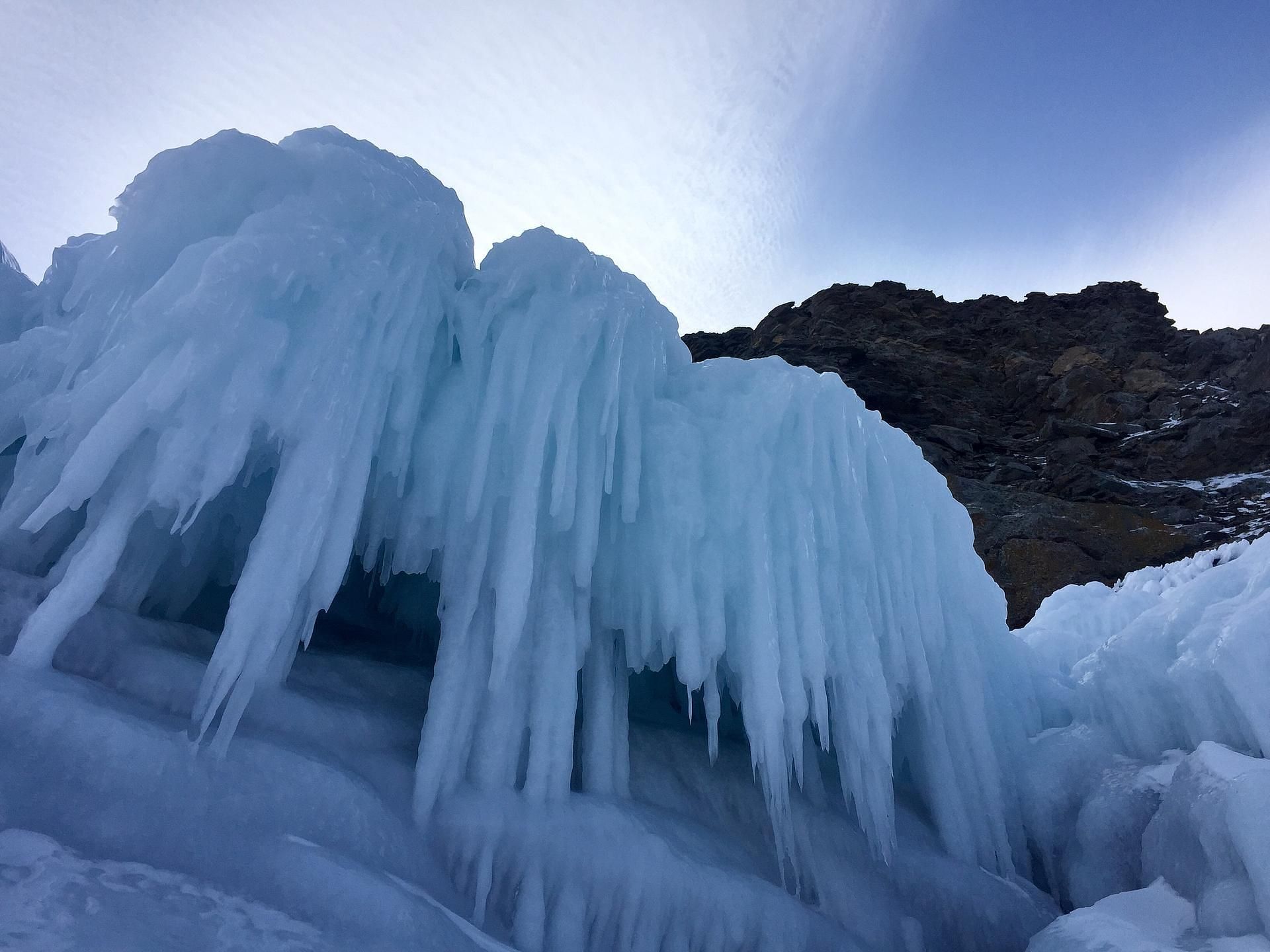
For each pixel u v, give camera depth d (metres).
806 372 7.38
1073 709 8.61
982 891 6.61
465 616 5.23
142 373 4.41
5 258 7.28
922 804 7.79
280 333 4.72
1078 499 27.70
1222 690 6.21
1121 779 7.08
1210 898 4.67
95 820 3.25
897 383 39.34
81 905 2.71
